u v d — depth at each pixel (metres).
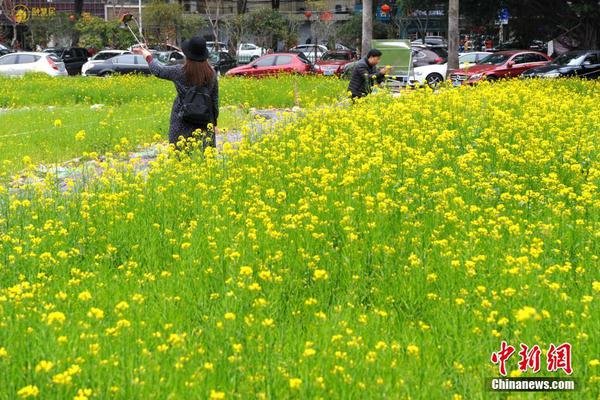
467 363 5.37
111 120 17.52
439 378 5.08
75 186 9.90
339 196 8.97
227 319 5.57
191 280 6.74
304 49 58.59
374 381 4.88
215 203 9.07
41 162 13.51
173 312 6.05
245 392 4.74
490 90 17.61
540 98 17.11
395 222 8.20
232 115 19.41
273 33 59.72
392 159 10.83
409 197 8.95
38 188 9.24
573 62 31.66
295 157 11.17
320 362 5.09
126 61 37.62
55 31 61.97
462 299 6.02
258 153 11.68
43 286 6.57
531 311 5.01
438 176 10.03
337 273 6.93
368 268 7.12
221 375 5.02
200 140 11.12
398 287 6.60
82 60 45.75
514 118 14.09
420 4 45.00
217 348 5.33
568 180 10.55
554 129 13.23
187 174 10.20
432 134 12.68
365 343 5.53
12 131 16.81
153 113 19.88
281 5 75.81
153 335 5.52
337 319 5.79
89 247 7.87
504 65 33.12
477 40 57.94
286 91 25.44
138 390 4.72
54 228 8.12
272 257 7.02
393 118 14.00
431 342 5.60
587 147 11.94
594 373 5.23
